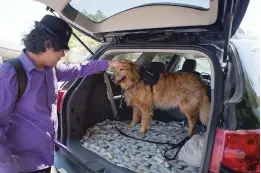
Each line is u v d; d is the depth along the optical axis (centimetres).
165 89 326
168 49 212
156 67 367
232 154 152
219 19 170
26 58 152
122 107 366
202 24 174
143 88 323
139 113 354
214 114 161
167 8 183
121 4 204
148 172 225
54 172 223
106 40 282
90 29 243
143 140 296
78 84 287
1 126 147
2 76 141
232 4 152
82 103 297
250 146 151
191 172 224
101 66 237
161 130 337
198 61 379
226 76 181
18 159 164
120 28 219
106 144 282
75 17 224
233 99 174
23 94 153
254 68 196
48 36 148
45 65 162
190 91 316
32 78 153
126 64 307
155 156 255
